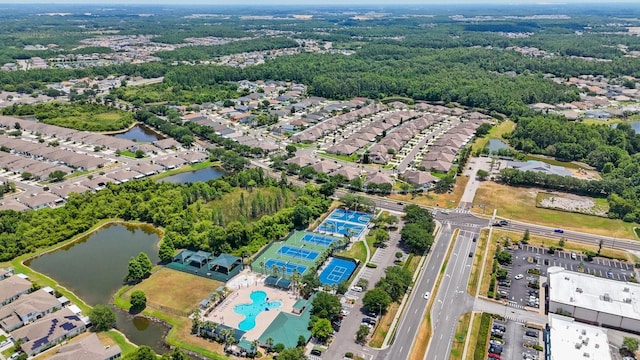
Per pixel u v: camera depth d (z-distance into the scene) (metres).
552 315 180.50
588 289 193.38
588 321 184.00
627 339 167.25
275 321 176.50
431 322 182.00
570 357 158.38
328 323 170.62
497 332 175.88
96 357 156.62
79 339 170.12
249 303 191.62
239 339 168.75
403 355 164.38
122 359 155.75
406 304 192.38
